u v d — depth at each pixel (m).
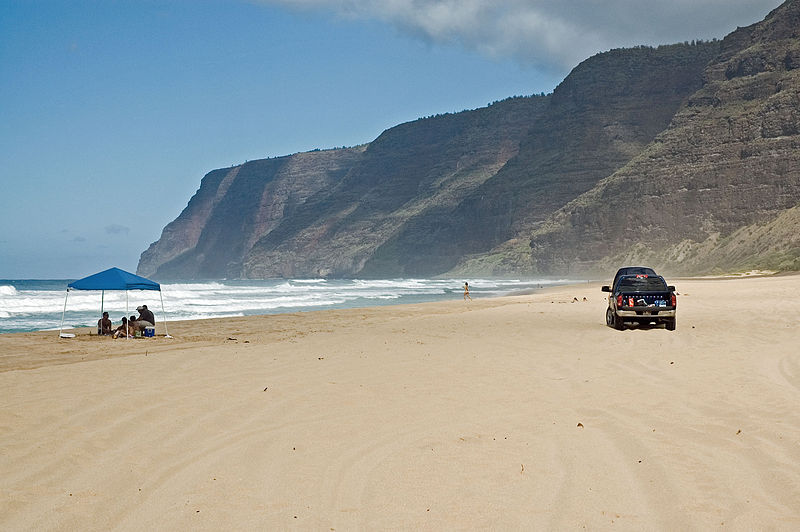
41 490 6.45
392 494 6.25
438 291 85.00
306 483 6.60
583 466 6.97
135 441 8.19
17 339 22.75
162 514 5.82
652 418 9.01
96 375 12.98
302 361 14.86
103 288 22.75
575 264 183.00
